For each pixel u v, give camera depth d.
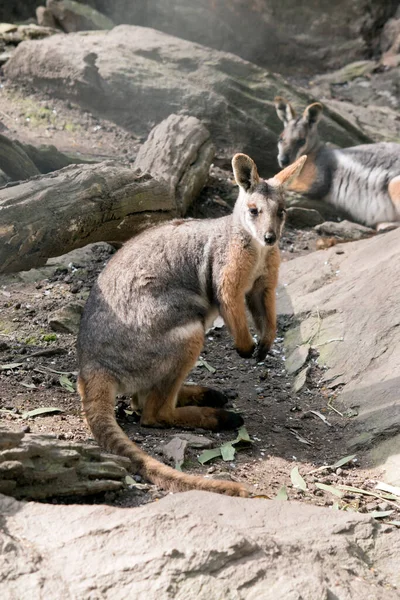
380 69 26.77
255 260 9.33
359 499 7.92
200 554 5.81
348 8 27.41
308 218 16.30
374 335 10.46
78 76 18.59
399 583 6.31
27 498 6.68
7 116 17.95
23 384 9.39
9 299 11.52
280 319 11.82
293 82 26.73
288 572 5.89
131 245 9.38
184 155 15.34
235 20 27.31
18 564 5.64
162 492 7.31
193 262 9.30
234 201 16.53
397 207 17.08
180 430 8.92
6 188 11.05
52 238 10.95
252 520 6.62
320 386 10.27
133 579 5.64
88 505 6.46
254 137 19.03
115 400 9.45
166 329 8.77
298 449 8.88
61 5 23.50
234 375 10.66
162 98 18.78
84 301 11.56
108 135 18.19
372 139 21.30
